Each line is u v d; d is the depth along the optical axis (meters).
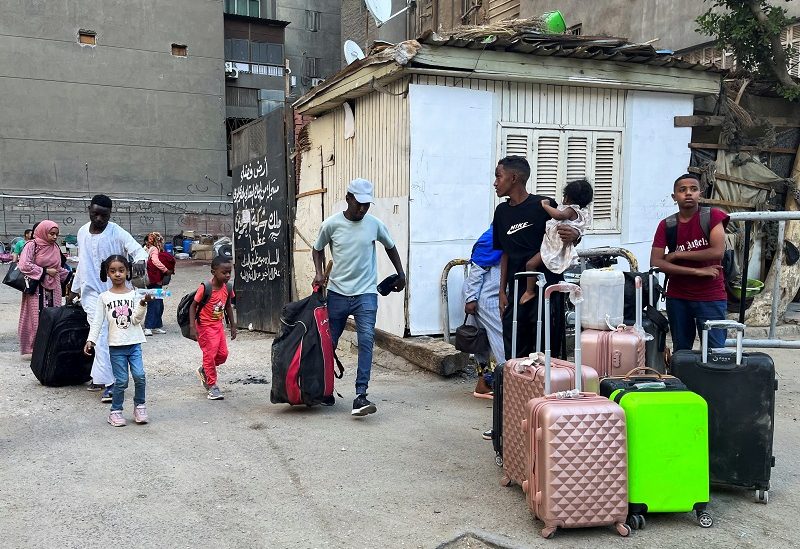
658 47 14.27
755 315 8.44
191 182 33.50
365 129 8.27
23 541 3.25
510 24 7.85
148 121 32.53
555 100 7.81
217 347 6.09
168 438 4.87
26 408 5.68
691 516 3.59
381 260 7.95
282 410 5.70
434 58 6.95
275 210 10.56
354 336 8.69
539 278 3.99
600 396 3.46
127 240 6.12
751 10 9.11
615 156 8.13
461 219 7.50
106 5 31.38
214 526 3.45
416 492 3.89
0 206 29.42
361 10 25.22
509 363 4.00
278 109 10.41
